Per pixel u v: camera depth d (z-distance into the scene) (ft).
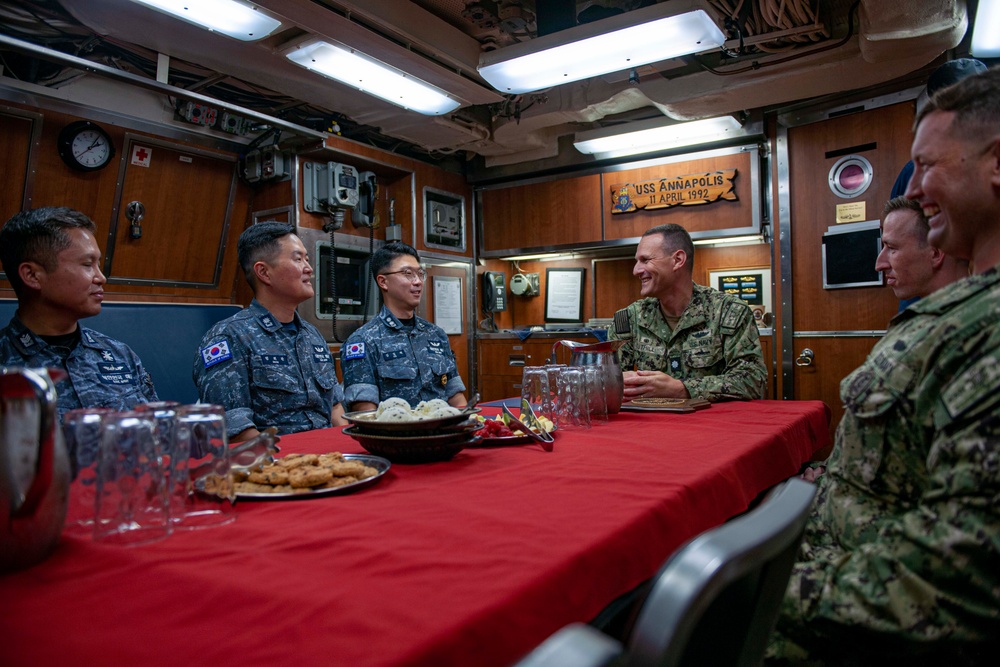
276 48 9.80
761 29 10.45
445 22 10.66
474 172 16.85
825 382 12.44
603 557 2.45
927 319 2.89
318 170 12.80
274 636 1.68
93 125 10.28
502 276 17.31
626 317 9.27
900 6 8.57
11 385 2.14
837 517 3.08
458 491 3.31
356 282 14.01
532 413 4.94
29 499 2.14
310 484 3.24
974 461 2.22
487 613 1.82
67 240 5.92
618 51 9.71
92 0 8.23
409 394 8.64
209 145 11.96
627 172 14.85
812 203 12.55
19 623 1.78
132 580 2.09
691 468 3.78
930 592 2.23
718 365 8.30
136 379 6.79
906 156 11.45
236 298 13.41
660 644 1.33
